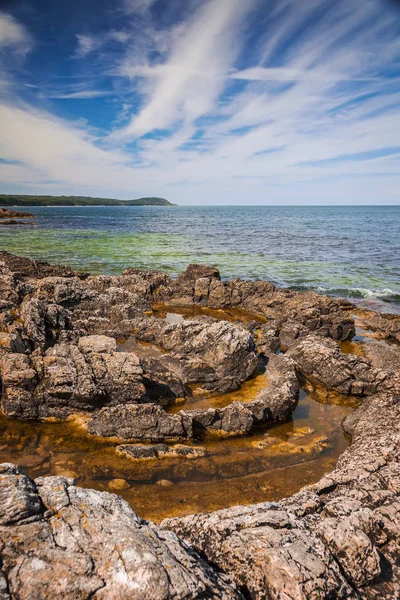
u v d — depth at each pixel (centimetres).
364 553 675
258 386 1697
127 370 1463
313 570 605
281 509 819
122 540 564
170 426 1295
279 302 2920
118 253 5653
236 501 1030
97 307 2684
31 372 1401
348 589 621
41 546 548
